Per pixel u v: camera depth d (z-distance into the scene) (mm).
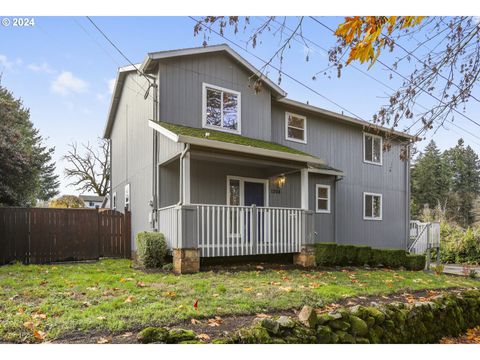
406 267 11891
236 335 3828
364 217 15922
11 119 22344
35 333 3703
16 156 18656
